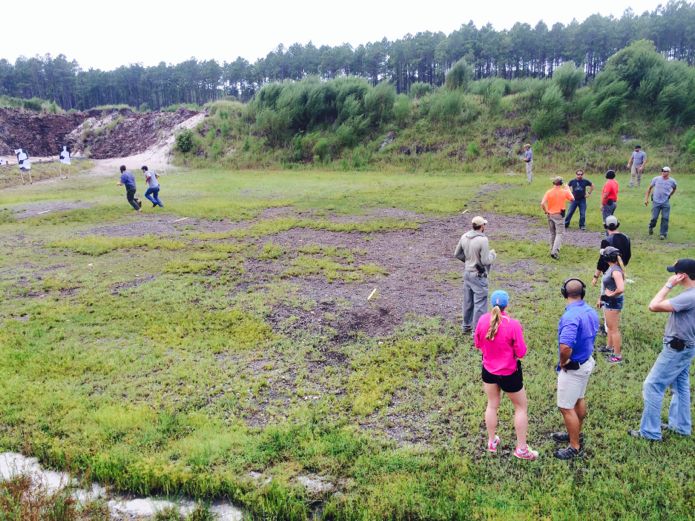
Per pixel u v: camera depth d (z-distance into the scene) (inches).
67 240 516.1
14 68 3312.0
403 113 1264.8
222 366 263.4
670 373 191.6
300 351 280.1
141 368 259.8
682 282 188.4
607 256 259.6
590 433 205.0
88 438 201.8
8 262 443.8
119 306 344.8
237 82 3312.0
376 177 1033.5
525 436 187.0
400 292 378.6
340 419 214.2
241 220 629.0
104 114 1900.8
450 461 186.4
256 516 167.3
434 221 618.8
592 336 183.9
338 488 176.2
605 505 163.3
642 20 2549.2
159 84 3469.5
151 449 194.9
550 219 456.4
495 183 894.4
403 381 247.9
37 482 180.9
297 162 1264.8
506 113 1179.9
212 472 182.9
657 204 513.0
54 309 336.2
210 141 1418.6
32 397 230.4
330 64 2945.4
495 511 161.2
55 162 1269.7
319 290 381.7
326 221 612.4
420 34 2815.0
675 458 187.9
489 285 391.5
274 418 217.0
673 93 1009.5
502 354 182.5
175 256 465.4
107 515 166.4
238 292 376.2
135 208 678.5
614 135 1031.0
